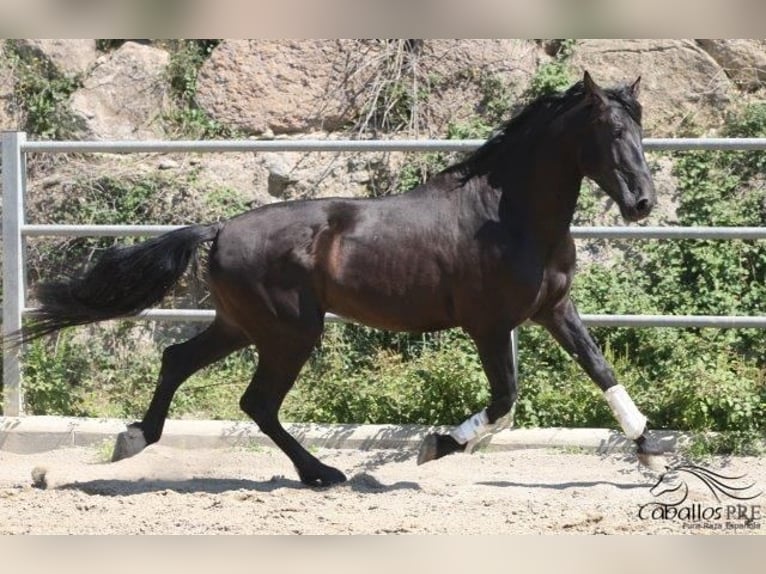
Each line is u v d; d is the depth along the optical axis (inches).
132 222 501.7
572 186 320.2
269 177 517.3
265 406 334.6
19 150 403.5
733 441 370.9
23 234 407.2
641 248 471.5
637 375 409.1
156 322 483.2
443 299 327.6
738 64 536.7
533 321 337.1
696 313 444.5
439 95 538.0
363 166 516.7
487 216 323.0
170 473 363.3
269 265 327.0
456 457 374.6
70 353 455.2
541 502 315.3
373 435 384.8
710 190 477.1
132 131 550.6
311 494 327.0
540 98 324.2
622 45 539.2
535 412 392.2
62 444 397.7
